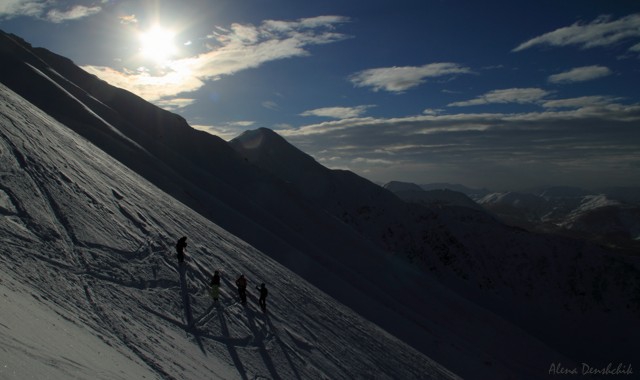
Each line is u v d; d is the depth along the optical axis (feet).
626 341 298.15
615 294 343.05
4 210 45.37
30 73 185.37
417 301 204.03
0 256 36.32
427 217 402.93
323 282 136.05
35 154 63.62
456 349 143.33
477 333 198.18
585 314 329.72
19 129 69.62
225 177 260.42
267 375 47.11
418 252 364.99
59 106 168.04
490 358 154.30
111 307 39.42
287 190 281.54
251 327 57.11
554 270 363.35
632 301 336.49
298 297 84.64
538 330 306.35
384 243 365.61
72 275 41.52
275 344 56.54
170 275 55.93
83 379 22.47
